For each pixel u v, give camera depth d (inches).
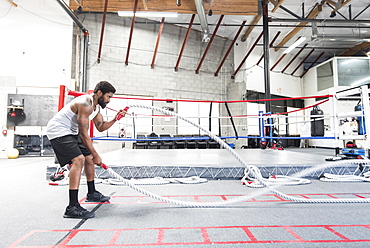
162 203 69.7
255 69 402.3
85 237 46.3
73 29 302.2
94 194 69.9
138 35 335.3
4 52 263.6
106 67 318.7
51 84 277.4
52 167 104.3
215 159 130.3
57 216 58.3
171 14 262.2
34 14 274.7
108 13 311.7
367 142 114.2
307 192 81.9
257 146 349.1
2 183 99.3
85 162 68.9
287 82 450.6
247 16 325.4
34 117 267.6
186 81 361.4
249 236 46.9
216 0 275.9
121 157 143.9
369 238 46.1
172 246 42.5
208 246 42.6
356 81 394.9
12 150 245.6
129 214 60.0
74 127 63.6
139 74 335.0
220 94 382.3
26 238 45.8
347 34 379.9
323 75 420.5
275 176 99.7
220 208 65.1
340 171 105.8
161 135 319.9
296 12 319.6
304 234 47.9
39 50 275.9
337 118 130.8
